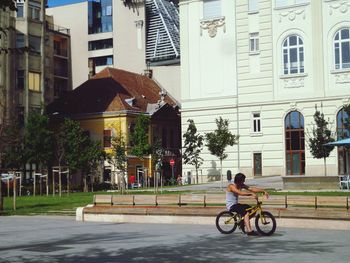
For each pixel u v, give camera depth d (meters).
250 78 53.72
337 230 16.83
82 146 51.47
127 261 11.66
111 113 62.19
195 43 56.66
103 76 68.69
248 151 53.50
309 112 51.09
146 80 73.50
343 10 50.28
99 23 83.75
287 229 17.16
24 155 51.41
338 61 50.38
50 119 63.81
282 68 52.47
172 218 19.94
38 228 19.50
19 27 59.09
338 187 33.59
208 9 56.19
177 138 69.06
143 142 53.34
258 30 53.62
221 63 55.22
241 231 16.52
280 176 50.81
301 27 51.81
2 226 20.55
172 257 12.08
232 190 16.02
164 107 66.44
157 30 76.69
